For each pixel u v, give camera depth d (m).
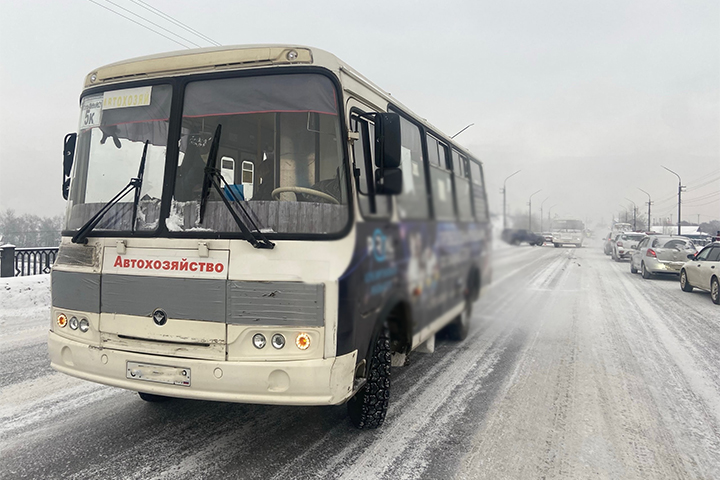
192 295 3.20
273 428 4.03
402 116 4.68
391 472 3.33
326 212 3.20
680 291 13.91
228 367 3.09
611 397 4.93
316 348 3.07
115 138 3.61
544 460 3.56
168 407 4.44
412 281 4.60
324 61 3.40
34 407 4.38
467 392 5.02
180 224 3.29
